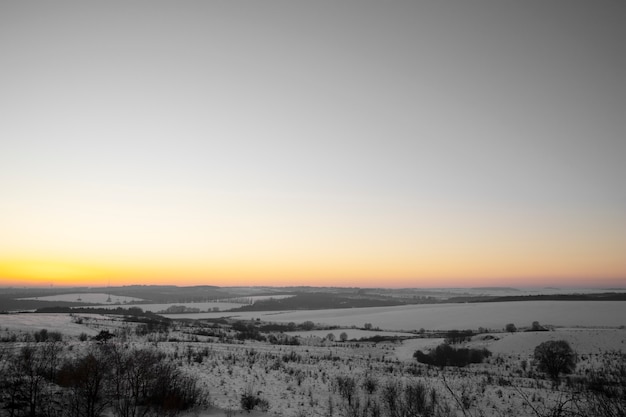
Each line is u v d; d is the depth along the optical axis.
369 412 18.89
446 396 22.11
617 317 97.19
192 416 16.41
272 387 22.36
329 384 24.22
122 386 17.16
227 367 26.19
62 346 25.91
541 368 38.31
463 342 58.97
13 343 29.23
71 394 16.03
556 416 10.92
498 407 20.36
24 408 14.73
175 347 33.66
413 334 79.44
